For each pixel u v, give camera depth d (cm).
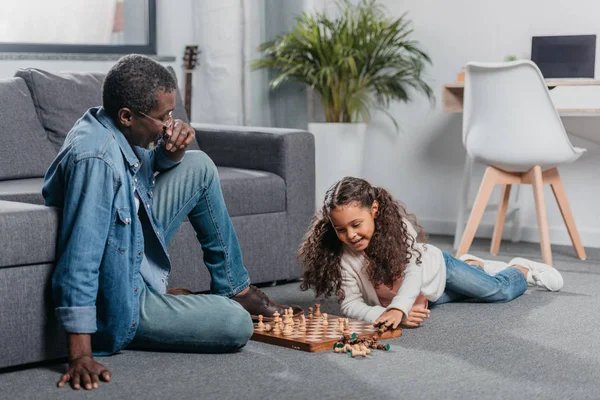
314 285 260
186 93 447
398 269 252
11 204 219
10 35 390
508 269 301
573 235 384
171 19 448
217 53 445
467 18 439
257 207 312
